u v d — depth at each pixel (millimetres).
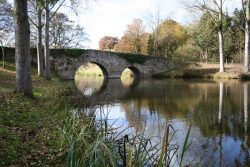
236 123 12906
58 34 50406
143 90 26875
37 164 6344
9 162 6168
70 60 41438
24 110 10984
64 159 6645
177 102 19125
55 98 13742
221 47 40844
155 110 16156
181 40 65562
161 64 49938
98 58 44781
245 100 19344
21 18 13578
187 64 47812
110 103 18516
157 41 64938
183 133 11273
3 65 30891
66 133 7078
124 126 12102
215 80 37625
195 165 7945
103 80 43094
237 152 9164
